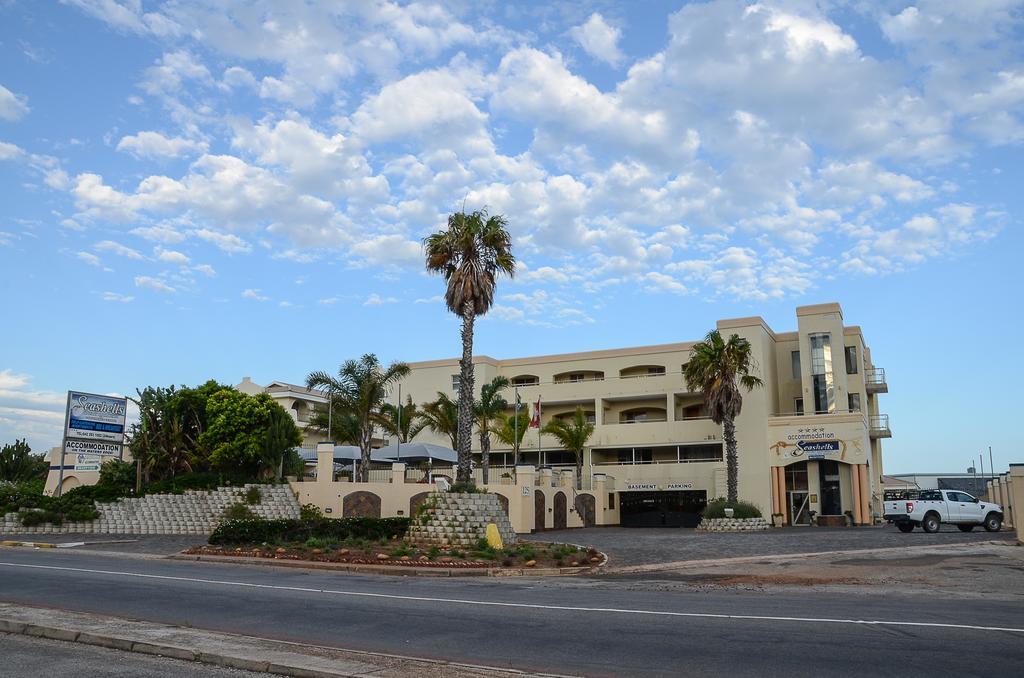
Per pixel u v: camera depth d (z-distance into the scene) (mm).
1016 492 27547
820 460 52781
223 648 9844
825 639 10422
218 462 39688
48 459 59125
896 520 36469
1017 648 9719
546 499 44844
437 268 30953
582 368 63781
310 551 24688
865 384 61531
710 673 8805
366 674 8523
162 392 42125
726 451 48312
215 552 25562
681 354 60438
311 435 62281
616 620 12219
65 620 11797
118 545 30734
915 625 11336
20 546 30328
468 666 9242
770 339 58562
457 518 27438
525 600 14875
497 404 53281
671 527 56000
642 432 59188
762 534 37812
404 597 15328
